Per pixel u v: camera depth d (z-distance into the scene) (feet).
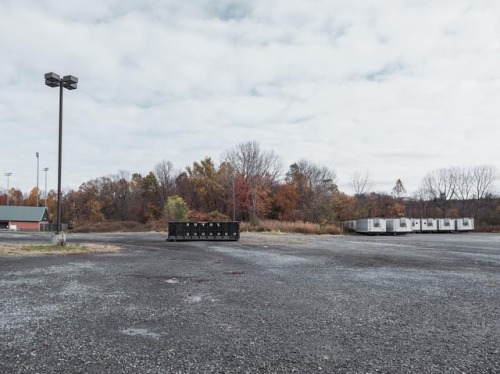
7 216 238.27
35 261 42.78
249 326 17.31
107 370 12.11
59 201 61.62
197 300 22.82
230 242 82.28
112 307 20.79
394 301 22.95
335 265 41.73
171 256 50.29
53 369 12.18
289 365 12.66
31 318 18.40
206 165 220.23
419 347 14.60
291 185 213.05
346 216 203.72
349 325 17.61
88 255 50.34
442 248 70.54
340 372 12.10
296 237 110.22
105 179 279.49
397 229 159.84
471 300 23.39
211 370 12.17
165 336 15.74
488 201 266.16
